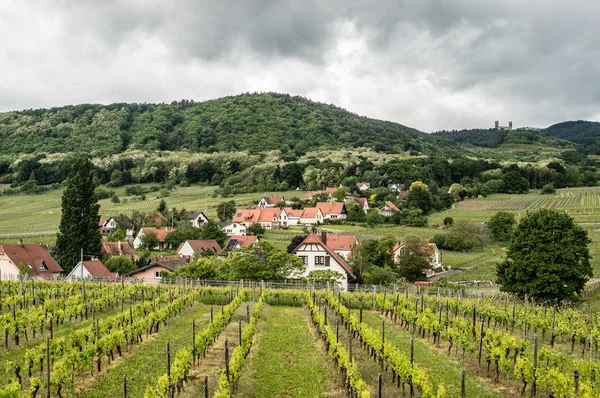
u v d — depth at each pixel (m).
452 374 25.16
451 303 45.53
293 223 133.00
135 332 29.31
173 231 106.75
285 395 21.72
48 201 165.62
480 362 27.02
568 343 35.81
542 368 22.02
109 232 122.31
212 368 25.55
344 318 36.38
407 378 22.03
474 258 96.94
